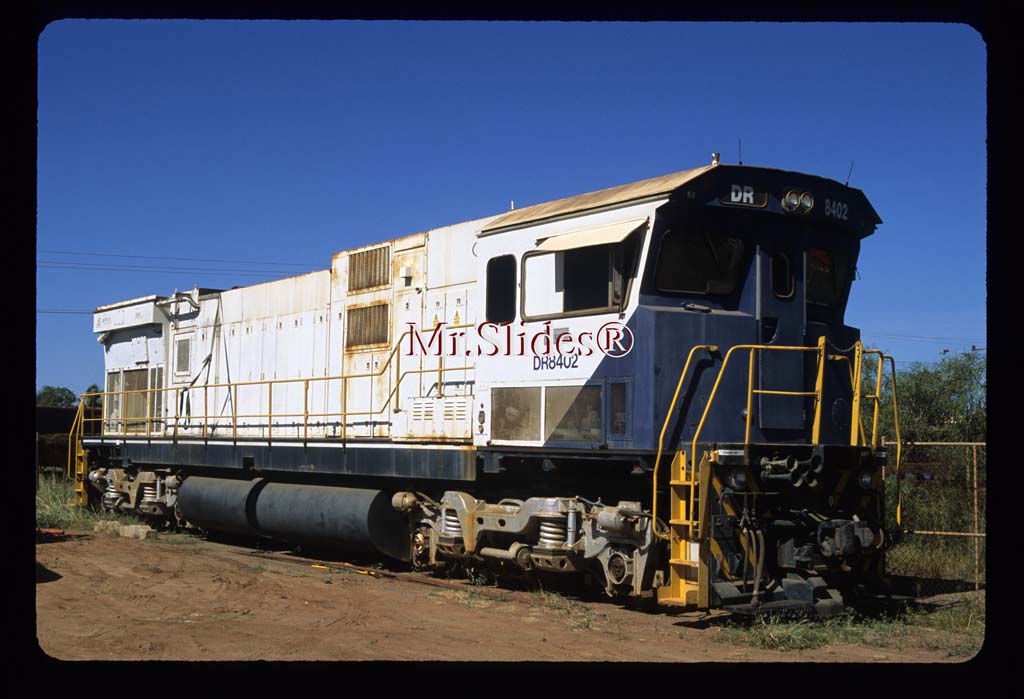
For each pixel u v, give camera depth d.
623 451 10.51
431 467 13.00
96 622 9.95
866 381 20.77
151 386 21.30
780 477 10.13
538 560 11.52
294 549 17.36
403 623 10.05
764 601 10.04
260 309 18.19
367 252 15.51
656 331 10.30
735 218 10.89
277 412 17.31
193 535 19.59
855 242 12.04
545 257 11.62
